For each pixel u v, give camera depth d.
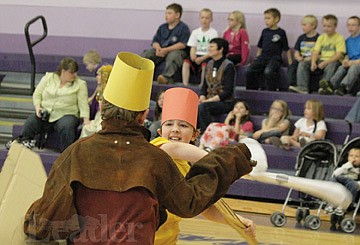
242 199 20.23
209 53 22.41
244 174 6.54
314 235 16.36
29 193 6.72
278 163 20.66
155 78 24.80
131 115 6.26
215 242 14.07
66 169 6.06
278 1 25.59
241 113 21.34
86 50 27.05
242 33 24.03
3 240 6.20
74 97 21.70
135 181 5.92
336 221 17.41
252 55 25.75
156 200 6.03
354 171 17.67
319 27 25.41
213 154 6.44
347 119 21.62
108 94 6.31
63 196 5.93
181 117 7.85
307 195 18.03
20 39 27.36
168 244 7.19
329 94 22.88
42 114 21.36
